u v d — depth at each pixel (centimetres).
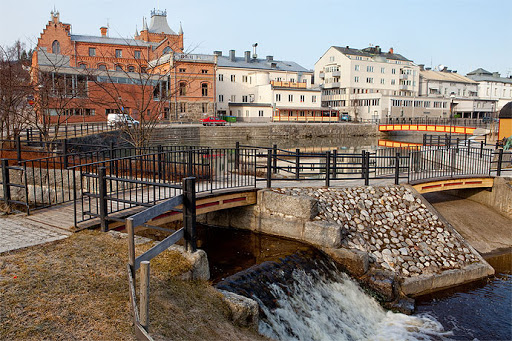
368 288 1015
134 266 539
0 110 2162
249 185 1280
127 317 505
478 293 1086
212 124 5269
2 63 2230
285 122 6850
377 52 8825
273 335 733
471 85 9919
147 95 4325
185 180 693
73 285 561
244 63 7675
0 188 1227
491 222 1589
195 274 682
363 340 853
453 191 1847
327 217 1179
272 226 1207
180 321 549
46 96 2266
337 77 8475
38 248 689
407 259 1128
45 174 1159
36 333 449
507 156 2108
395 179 1408
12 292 522
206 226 1355
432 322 939
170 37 7119
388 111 7575
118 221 812
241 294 800
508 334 896
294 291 895
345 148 4644
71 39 5603
